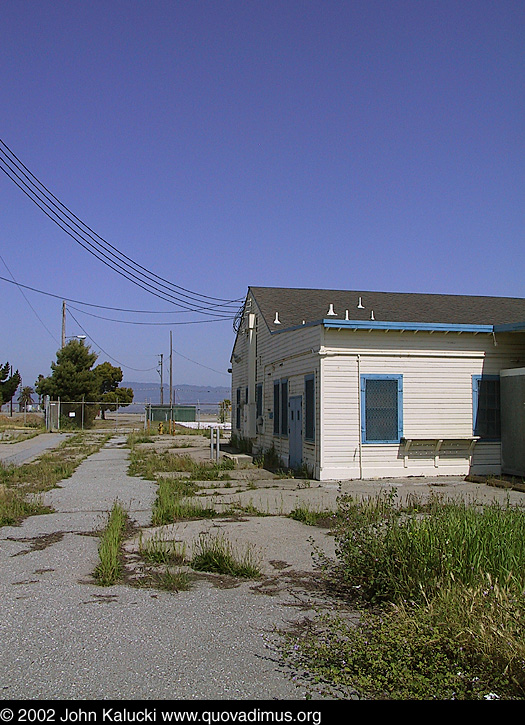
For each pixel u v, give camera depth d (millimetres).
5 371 70500
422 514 9375
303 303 23438
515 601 4914
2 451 27047
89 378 50562
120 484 15609
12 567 7609
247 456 23109
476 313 21078
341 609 6043
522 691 4023
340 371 15938
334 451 15773
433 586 5602
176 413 59500
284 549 8477
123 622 5648
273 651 4941
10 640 5180
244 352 27234
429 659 4379
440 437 16328
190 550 8398
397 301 22953
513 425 16203
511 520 6902
